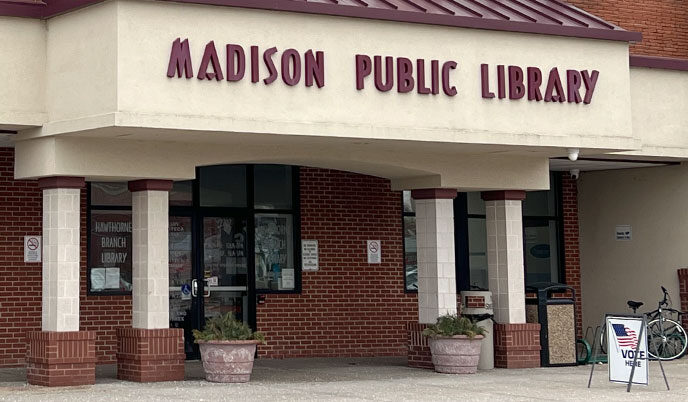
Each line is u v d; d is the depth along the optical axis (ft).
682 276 68.85
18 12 48.55
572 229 75.20
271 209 65.72
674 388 50.24
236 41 47.60
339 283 66.95
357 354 67.00
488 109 53.57
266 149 53.31
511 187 60.29
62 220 49.37
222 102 47.14
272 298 65.10
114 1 45.34
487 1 57.57
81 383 49.44
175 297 62.85
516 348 60.18
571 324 62.64
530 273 74.59
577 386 51.11
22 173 50.52
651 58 65.21
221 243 64.44
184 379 52.13
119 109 45.03
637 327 49.11
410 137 51.19
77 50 47.52
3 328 57.41
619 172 73.00
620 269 72.90
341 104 49.83
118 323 60.59
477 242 72.49
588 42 56.80
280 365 61.21
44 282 50.06
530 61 55.01
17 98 48.62
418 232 59.77
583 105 56.34
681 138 66.39
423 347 59.16
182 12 46.47
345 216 67.51
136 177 50.60
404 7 52.60
